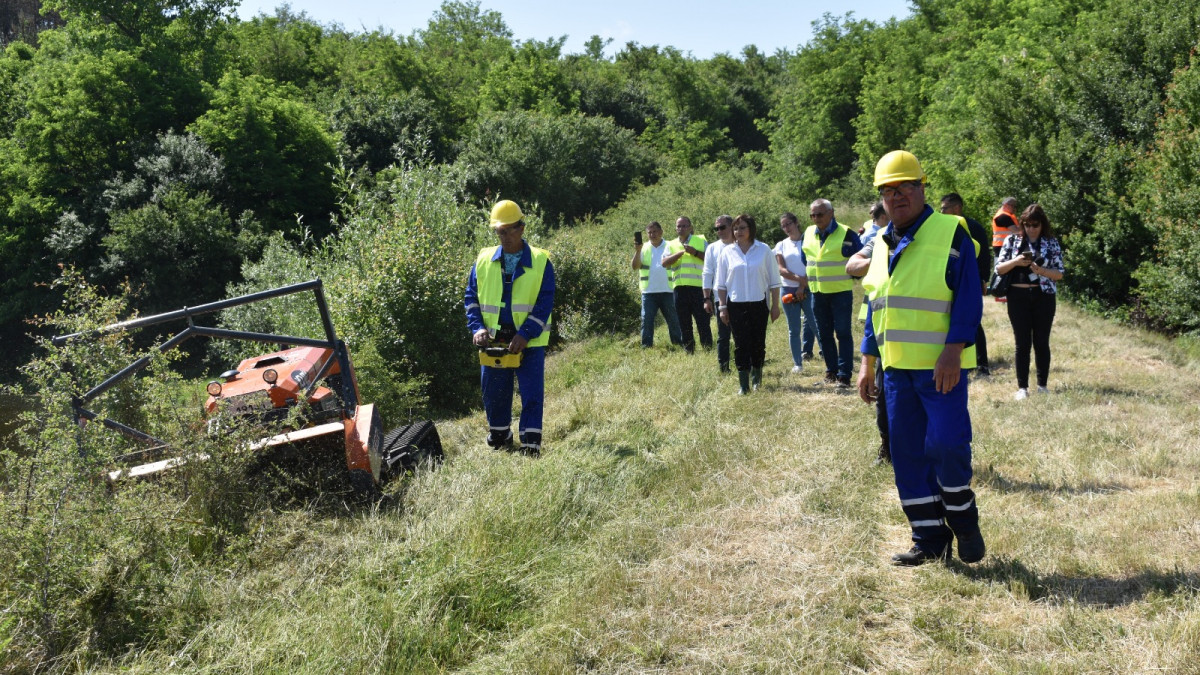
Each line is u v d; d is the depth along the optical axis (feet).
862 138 140.97
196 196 101.96
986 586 13.28
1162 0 49.16
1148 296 40.52
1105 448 19.86
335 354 21.13
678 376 31.68
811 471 19.42
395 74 156.66
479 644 12.88
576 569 14.94
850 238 29.04
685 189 114.73
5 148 110.22
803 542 15.44
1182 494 16.22
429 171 54.65
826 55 160.35
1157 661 10.75
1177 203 39.06
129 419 20.04
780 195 99.25
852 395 27.48
